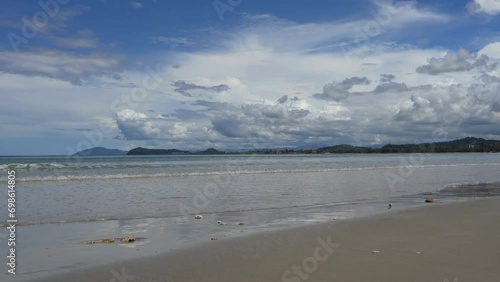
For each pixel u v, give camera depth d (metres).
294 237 9.43
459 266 6.95
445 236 9.36
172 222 11.79
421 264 7.07
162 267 7.18
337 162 58.34
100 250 8.45
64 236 9.83
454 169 39.47
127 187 20.89
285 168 39.56
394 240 8.98
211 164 47.41
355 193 19.25
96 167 36.78
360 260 7.36
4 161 55.22
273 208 14.60
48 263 7.50
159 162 53.06
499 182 25.50
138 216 12.75
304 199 17.02
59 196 17.17
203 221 11.96
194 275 6.71
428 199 16.38
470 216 12.17
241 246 8.62
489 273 6.58
